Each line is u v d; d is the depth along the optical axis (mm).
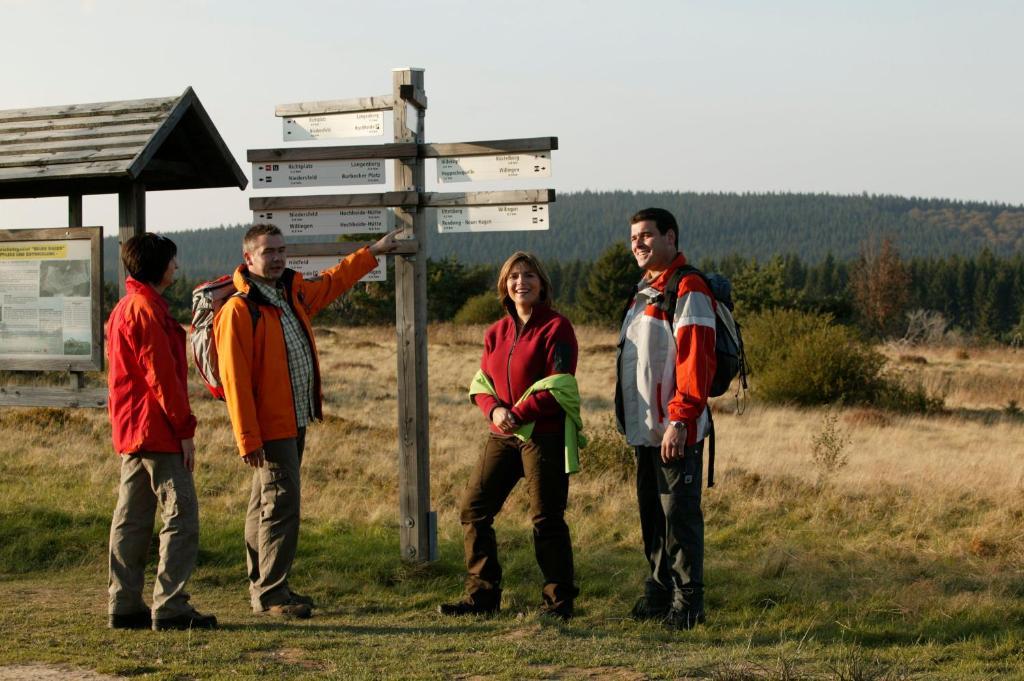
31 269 7012
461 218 6113
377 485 10008
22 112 7012
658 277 5004
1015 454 12664
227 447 11375
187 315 42406
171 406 4562
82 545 6898
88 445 11227
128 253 4637
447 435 13383
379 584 6160
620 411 5094
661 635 4863
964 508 8820
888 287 66375
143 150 6305
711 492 9398
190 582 6250
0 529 7062
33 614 5051
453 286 47812
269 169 6332
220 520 7832
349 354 25812
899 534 7949
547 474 5074
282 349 5082
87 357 6945
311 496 9242
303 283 5410
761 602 5738
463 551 6883
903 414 17859
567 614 5160
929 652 4684
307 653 4266
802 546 7453
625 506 8898
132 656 4109
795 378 18875
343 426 13227
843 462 10750
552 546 5176
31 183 6703
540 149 5941
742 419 16188
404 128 6156
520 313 5191
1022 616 5332
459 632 4836
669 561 5055
